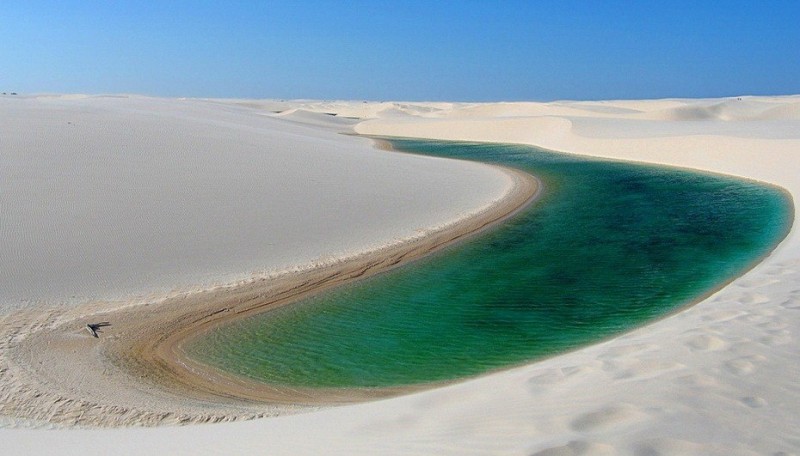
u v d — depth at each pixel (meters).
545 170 30.28
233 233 15.45
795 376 5.23
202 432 6.07
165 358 9.54
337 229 16.53
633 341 6.99
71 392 8.33
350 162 26.95
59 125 27.19
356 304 11.73
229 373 9.05
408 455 4.21
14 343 9.69
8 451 5.94
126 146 23.72
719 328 6.95
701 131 35.31
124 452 5.41
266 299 11.90
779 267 10.59
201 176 20.55
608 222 18.52
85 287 11.88
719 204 20.67
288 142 31.38
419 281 13.02
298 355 9.59
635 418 4.39
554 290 12.24
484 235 16.95
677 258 14.18
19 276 12.04
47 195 16.78
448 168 28.39
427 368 8.97
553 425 4.39
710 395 4.82
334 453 4.48
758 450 3.89
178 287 12.20
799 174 22.83
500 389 5.55
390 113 98.62
